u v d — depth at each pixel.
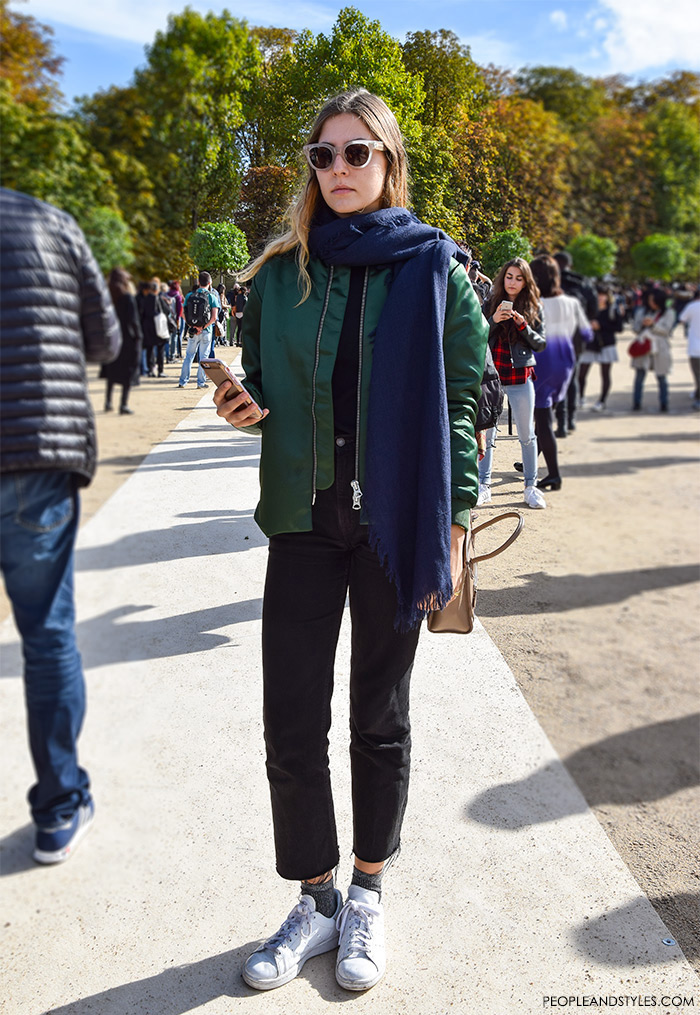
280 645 1.21
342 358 1.15
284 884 1.37
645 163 20.70
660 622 4.36
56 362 1.00
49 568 1.10
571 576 4.56
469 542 1.31
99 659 1.35
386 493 1.12
